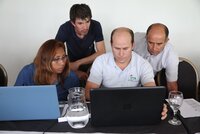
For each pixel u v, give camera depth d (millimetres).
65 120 1351
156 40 1871
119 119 1246
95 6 3041
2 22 3223
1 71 2049
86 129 1269
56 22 3146
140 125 1282
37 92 1241
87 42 2482
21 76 1754
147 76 1791
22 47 3303
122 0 2990
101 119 1244
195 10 2963
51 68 1631
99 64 1850
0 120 1354
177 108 1367
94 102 1198
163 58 2045
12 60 3371
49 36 3215
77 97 1457
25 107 1294
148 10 3006
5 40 3293
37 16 3152
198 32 3047
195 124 1305
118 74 1831
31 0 3094
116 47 1654
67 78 1790
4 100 1266
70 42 2473
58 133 1238
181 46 3121
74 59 2566
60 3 3062
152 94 1188
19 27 3223
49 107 1299
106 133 1230
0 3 3145
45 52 1614
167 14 3008
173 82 2059
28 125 1322
